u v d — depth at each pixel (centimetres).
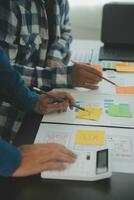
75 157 73
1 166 68
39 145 74
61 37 155
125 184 68
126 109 99
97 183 68
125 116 95
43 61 135
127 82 119
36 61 134
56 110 99
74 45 162
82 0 211
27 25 124
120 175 70
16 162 69
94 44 164
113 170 71
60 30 152
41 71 114
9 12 115
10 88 99
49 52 139
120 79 121
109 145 80
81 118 94
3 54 100
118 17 157
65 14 158
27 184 68
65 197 65
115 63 136
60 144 77
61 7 150
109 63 136
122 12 156
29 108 99
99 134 85
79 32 220
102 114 96
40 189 67
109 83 118
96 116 95
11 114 107
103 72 127
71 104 101
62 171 70
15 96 99
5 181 69
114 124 91
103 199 64
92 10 212
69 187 67
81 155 75
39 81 113
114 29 159
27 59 127
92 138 83
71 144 80
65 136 84
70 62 139
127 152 77
